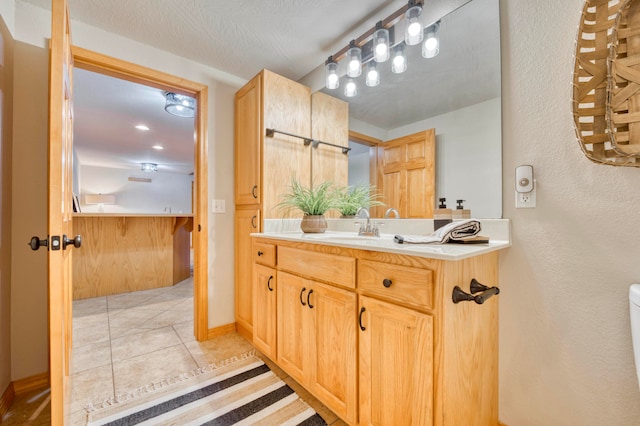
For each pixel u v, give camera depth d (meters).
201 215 2.12
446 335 0.89
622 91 0.84
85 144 4.73
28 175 1.50
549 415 1.08
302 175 2.16
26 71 1.50
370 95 1.83
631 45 0.83
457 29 1.38
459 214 1.37
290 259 1.51
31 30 1.52
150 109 3.12
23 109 1.49
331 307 1.25
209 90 2.17
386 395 1.03
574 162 1.03
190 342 2.08
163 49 1.94
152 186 7.75
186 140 4.46
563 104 1.05
